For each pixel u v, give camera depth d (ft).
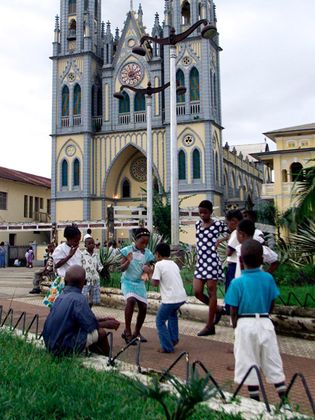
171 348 22.41
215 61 154.71
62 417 12.22
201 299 26.81
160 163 147.43
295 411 12.45
